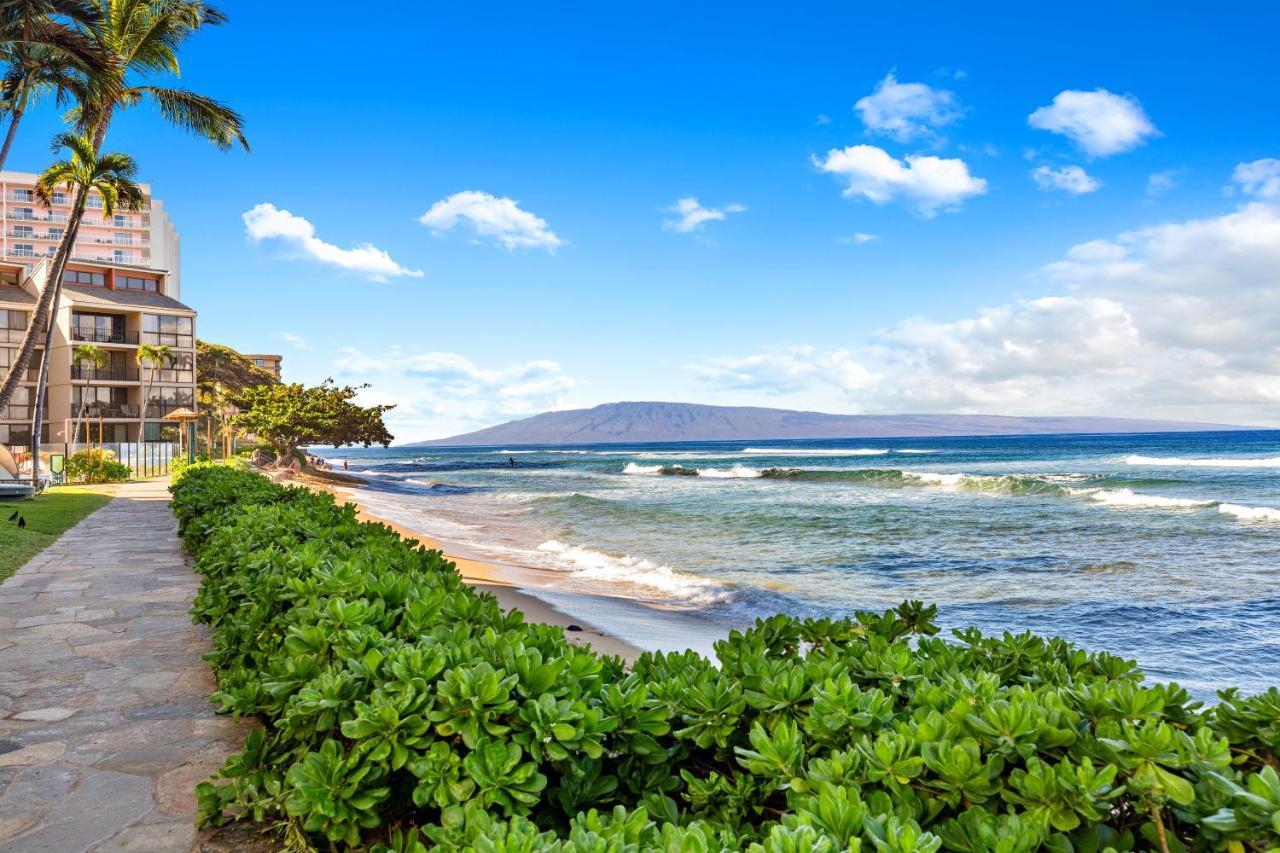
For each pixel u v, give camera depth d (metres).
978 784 1.89
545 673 2.45
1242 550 17.22
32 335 24.45
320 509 8.12
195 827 3.24
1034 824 1.71
